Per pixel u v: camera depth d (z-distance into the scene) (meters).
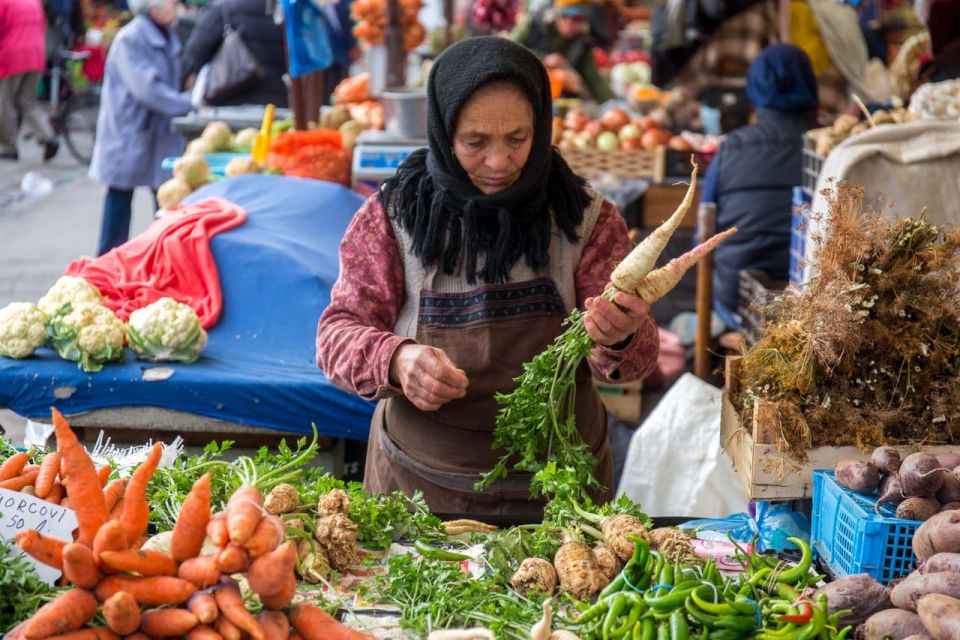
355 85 7.09
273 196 4.39
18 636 1.55
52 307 3.51
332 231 4.26
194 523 1.63
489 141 2.38
